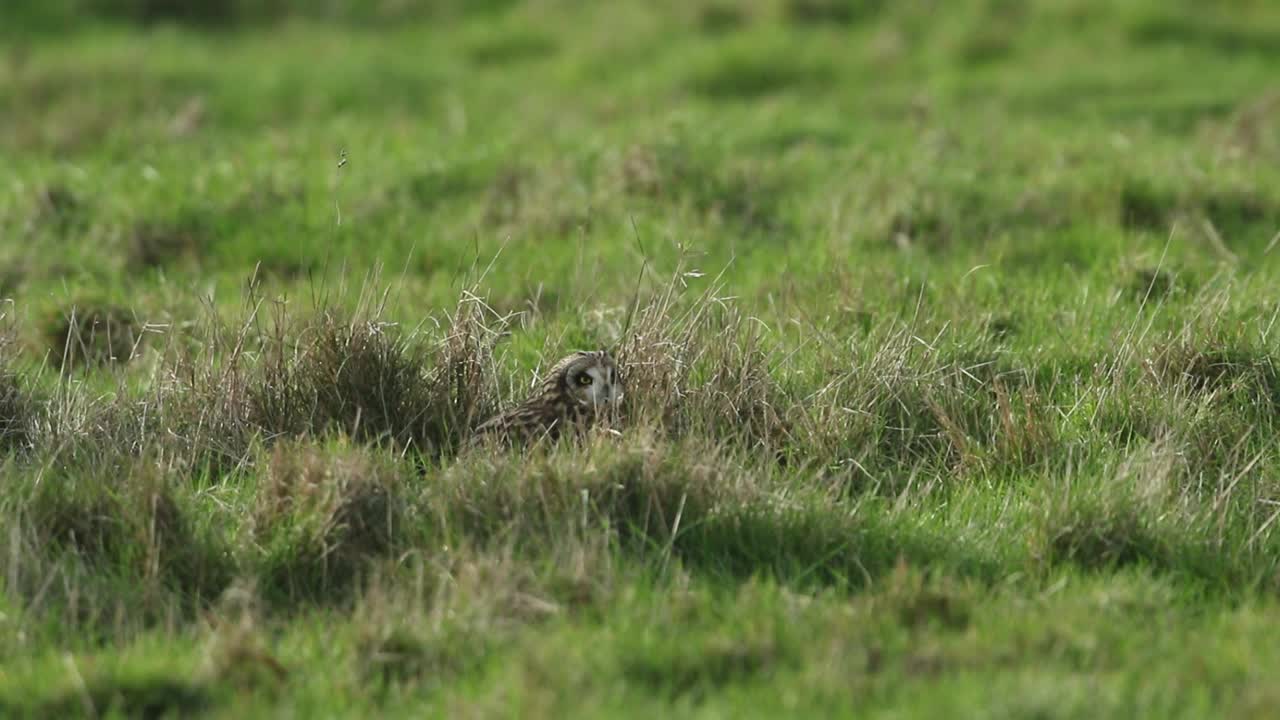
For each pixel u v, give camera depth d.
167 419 18.05
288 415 18.22
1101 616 14.02
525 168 30.20
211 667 13.29
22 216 28.52
